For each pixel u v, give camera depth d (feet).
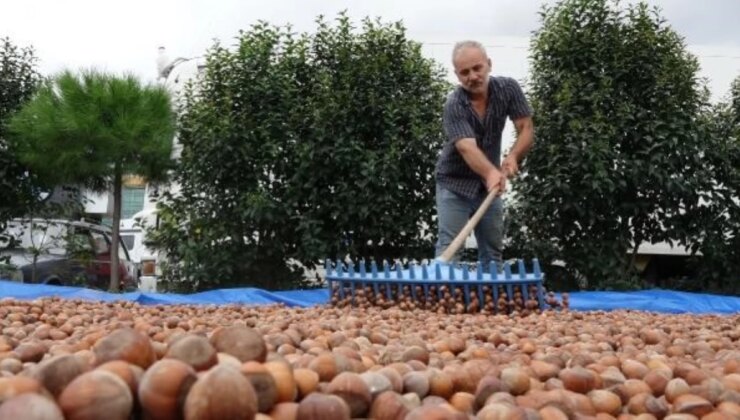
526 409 5.29
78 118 27.73
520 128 21.26
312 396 4.67
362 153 27.86
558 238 30.09
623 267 29.40
